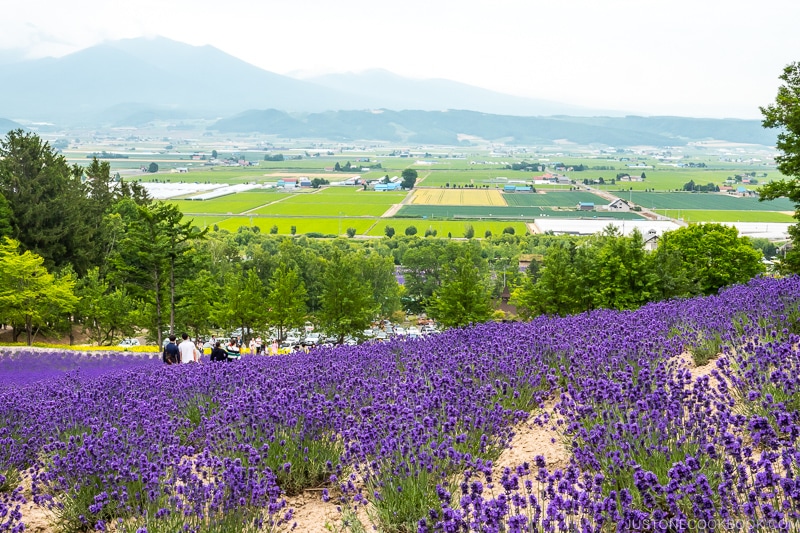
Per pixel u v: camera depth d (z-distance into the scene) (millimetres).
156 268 49844
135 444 9430
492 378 11258
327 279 62438
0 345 48219
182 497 8031
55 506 8445
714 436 7422
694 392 8609
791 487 5633
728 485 6191
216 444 9398
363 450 8242
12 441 10117
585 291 47500
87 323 67250
